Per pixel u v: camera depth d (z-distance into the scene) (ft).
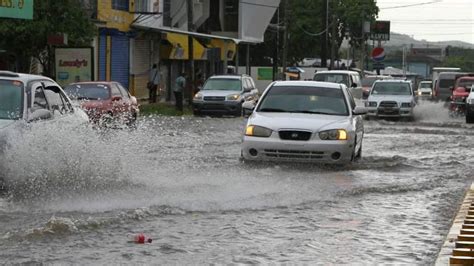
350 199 44.73
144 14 151.64
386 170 58.95
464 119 140.15
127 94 97.60
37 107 45.80
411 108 134.00
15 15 92.58
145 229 34.91
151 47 163.94
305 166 57.62
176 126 106.83
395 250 31.73
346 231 35.53
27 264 28.07
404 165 62.49
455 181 53.52
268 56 286.46
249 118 60.75
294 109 61.98
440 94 174.60
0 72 46.96
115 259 29.25
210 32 218.18
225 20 219.41
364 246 32.40
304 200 43.73
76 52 111.34
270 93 63.57
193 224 36.40
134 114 96.37
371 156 69.62
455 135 98.94
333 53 250.57
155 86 157.69
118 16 144.97
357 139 62.23
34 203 40.52
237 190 46.32
